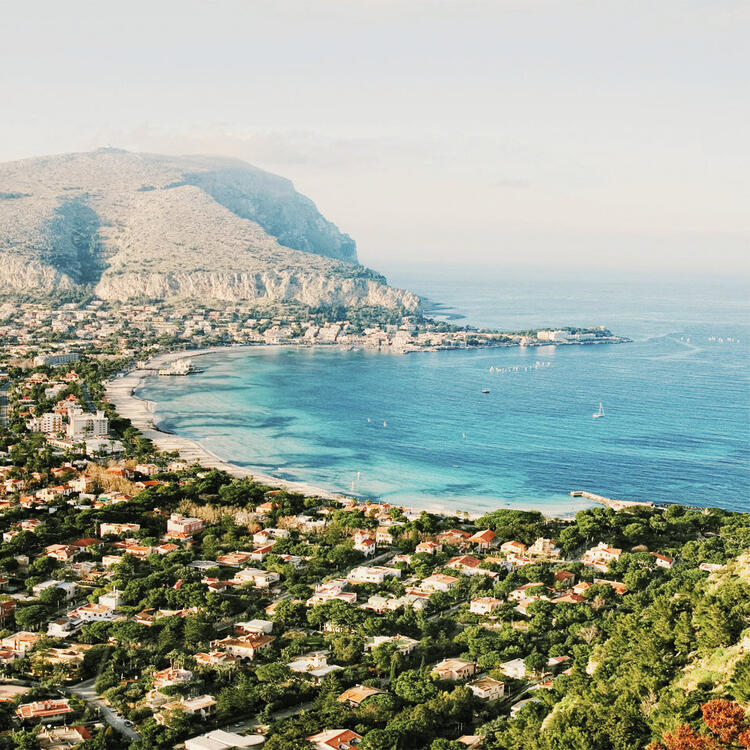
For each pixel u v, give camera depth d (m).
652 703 187.50
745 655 186.25
